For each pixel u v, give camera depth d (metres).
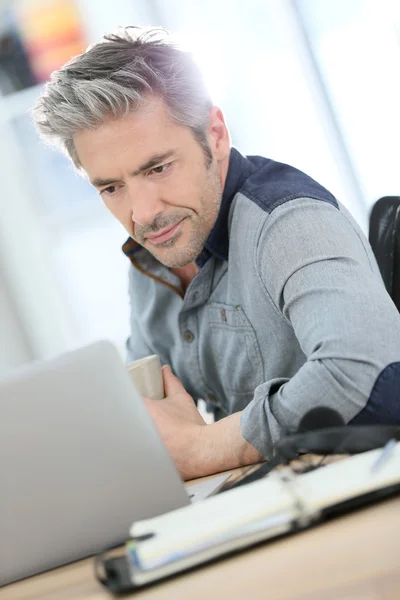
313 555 0.89
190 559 0.95
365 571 0.80
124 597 0.94
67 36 3.98
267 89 3.76
